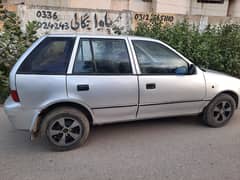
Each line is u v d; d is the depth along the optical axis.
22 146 3.75
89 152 3.58
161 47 4.03
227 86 4.38
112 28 8.22
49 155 3.50
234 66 7.51
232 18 9.73
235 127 4.51
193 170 3.16
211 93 4.27
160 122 4.67
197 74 4.17
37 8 7.96
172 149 3.68
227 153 3.59
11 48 6.09
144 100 3.85
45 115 3.51
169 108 4.07
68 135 3.60
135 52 3.83
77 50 3.55
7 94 5.73
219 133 4.24
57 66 3.46
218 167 3.23
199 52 7.09
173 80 3.97
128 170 3.15
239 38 7.52
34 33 6.37
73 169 3.16
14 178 2.96
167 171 3.13
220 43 7.65
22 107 3.38
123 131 4.28
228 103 4.47
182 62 4.14
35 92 3.36
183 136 4.11
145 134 4.17
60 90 3.42
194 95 4.16
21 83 3.32
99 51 3.66
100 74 3.61
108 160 3.37
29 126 3.44
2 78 5.86
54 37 3.56
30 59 3.41
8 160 3.35
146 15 8.76
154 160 3.38
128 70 3.75
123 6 17.94
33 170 3.13
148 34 7.48
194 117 4.91
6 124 4.52
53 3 15.47
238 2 20.25
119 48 3.76
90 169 3.16
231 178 3.01
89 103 3.57
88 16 8.39
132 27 8.63
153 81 3.85
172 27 7.66
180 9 19.19
